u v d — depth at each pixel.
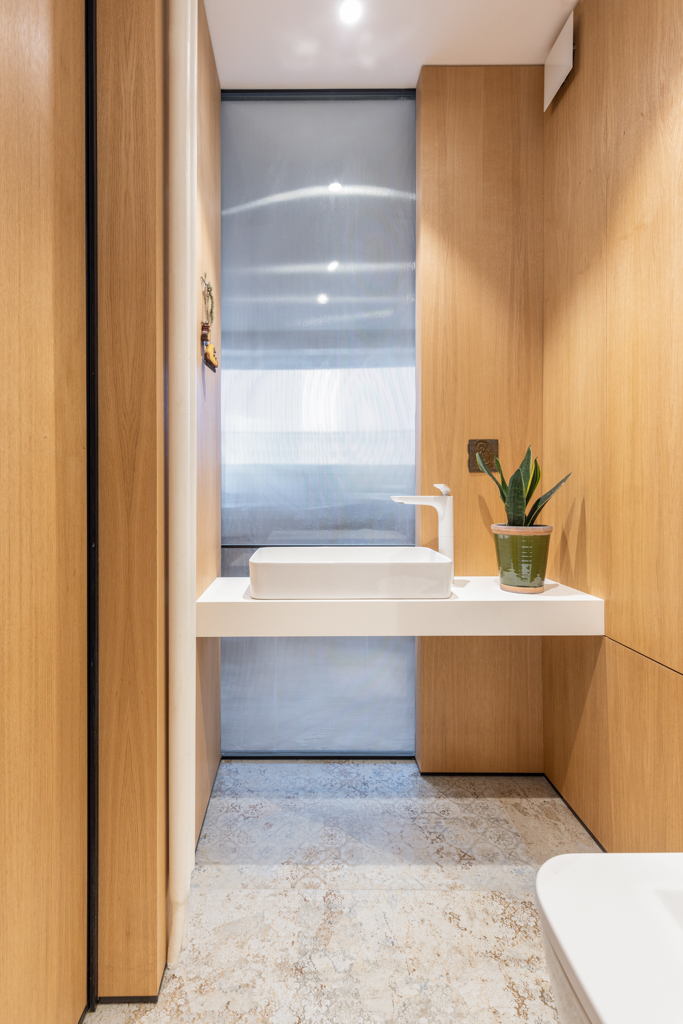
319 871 1.60
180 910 1.28
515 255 2.08
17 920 0.91
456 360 2.09
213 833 1.78
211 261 1.90
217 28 1.84
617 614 1.57
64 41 1.06
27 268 0.93
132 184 1.20
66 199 1.08
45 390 1.00
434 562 1.60
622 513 1.54
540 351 2.10
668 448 1.33
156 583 1.22
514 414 2.10
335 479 2.25
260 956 1.31
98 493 1.21
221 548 2.25
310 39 1.90
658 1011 0.43
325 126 2.21
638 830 1.47
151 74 1.19
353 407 2.24
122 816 1.21
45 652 1.00
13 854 0.89
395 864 1.63
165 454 1.29
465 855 1.67
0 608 0.85
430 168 2.06
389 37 1.90
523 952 1.32
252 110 2.20
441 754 2.15
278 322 2.23
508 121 2.07
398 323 2.23
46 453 1.00
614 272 1.57
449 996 1.20
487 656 2.14
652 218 1.38
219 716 2.21
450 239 2.07
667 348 1.33
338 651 2.28
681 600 1.29
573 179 1.83
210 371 1.90
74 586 1.13
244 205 2.21
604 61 1.61
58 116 1.04
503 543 1.77
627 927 0.52
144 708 1.22
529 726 2.16
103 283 1.20
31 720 0.95
